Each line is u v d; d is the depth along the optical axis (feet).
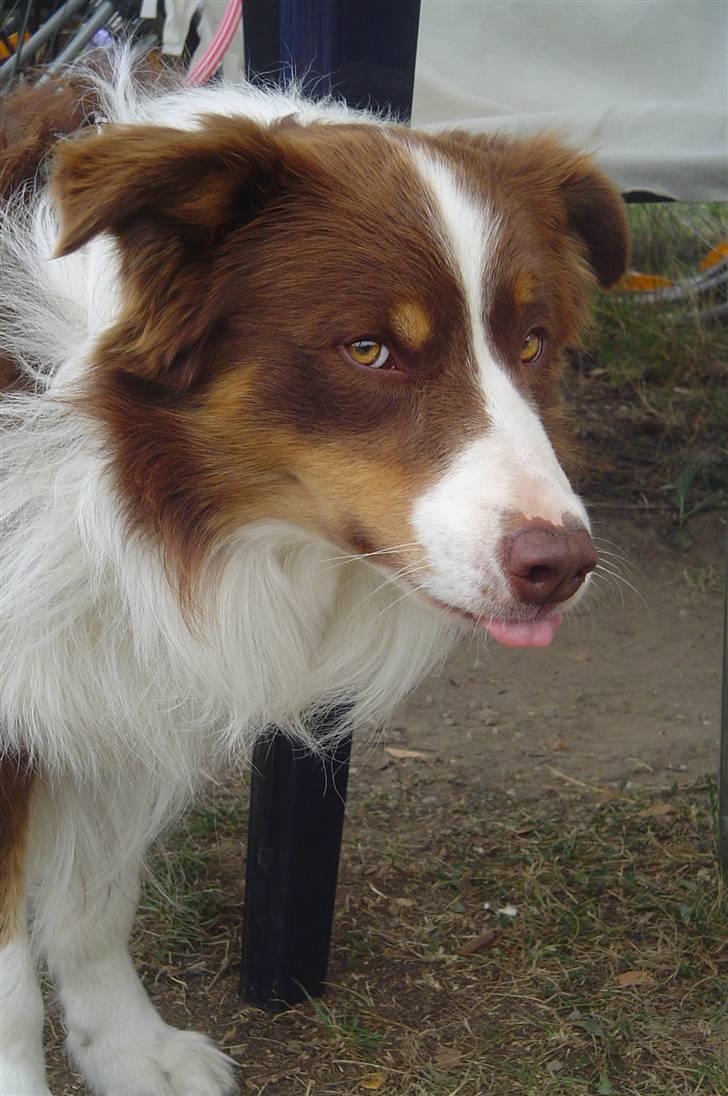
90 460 3.53
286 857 4.00
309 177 3.47
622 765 5.01
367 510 3.44
